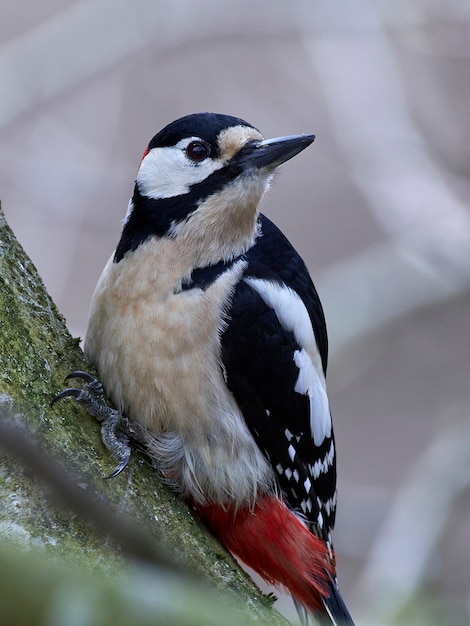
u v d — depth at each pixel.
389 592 10.02
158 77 13.59
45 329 6.04
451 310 13.55
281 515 6.77
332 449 7.44
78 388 5.88
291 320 6.80
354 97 13.49
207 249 6.49
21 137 12.88
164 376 6.23
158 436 6.32
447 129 13.95
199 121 6.60
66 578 3.00
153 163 6.64
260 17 13.70
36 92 12.98
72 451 5.60
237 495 6.57
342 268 13.09
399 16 13.66
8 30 13.13
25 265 6.26
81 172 12.85
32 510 4.95
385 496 12.73
